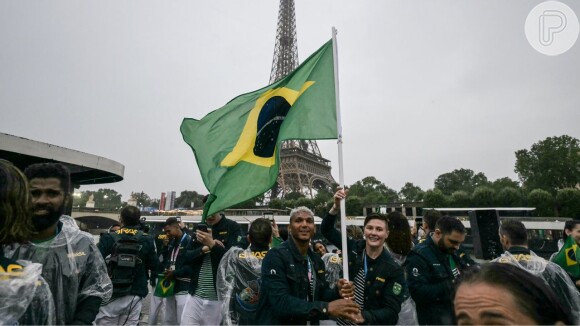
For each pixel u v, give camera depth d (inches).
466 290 48.0
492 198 2500.0
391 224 209.9
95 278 112.0
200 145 195.6
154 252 222.7
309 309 113.3
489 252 312.5
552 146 3171.8
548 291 44.5
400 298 138.9
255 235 193.2
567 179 3026.6
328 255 243.1
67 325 101.0
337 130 161.9
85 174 784.3
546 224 928.3
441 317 151.9
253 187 179.9
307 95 185.9
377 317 127.8
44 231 103.8
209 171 188.1
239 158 187.3
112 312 196.2
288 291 122.4
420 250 167.5
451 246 162.9
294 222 133.4
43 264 99.5
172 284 263.3
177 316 264.8
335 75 170.1
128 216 222.8
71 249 107.3
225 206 178.5
